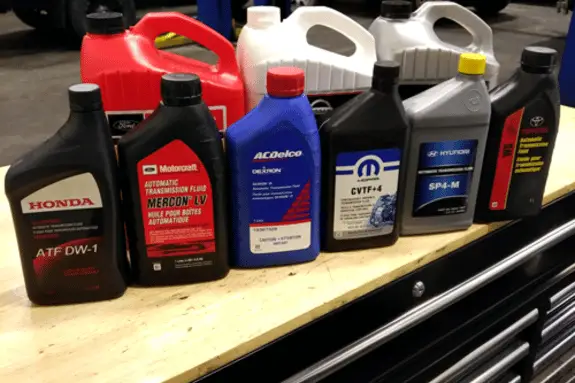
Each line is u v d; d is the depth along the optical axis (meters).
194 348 0.79
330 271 0.96
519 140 1.04
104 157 0.80
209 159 0.84
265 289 0.91
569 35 2.69
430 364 1.12
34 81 3.73
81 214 0.82
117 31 0.99
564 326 1.52
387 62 0.93
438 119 0.97
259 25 1.14
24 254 0.83
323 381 0.96
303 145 0.89
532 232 1.20
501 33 5.21
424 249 1.02
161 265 0.90
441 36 4.98
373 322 0.98
